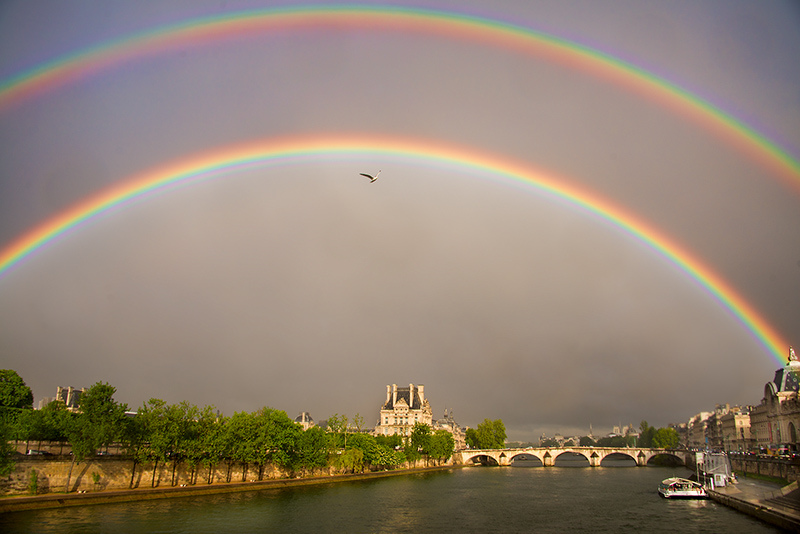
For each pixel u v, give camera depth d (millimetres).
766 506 136750
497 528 129625
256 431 190500
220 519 126500
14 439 141125
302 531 119188
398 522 134250
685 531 123625
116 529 110688
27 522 112688
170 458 167750
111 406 146375
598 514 150250
